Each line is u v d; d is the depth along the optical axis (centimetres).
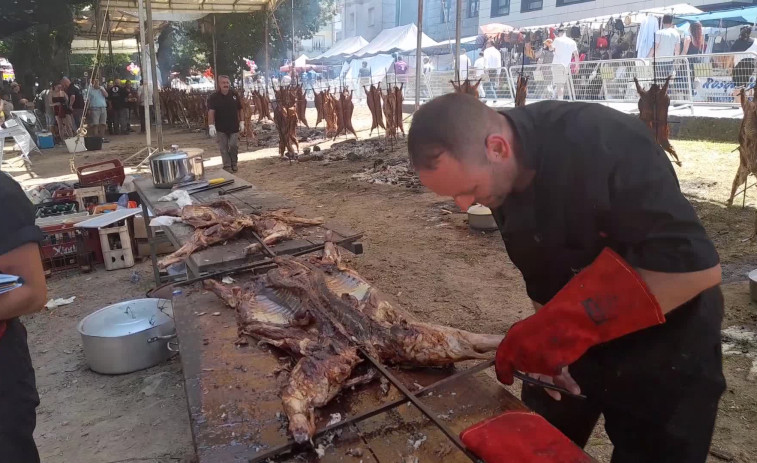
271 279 274
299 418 168
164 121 2530
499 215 162
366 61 2636
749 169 606
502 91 1564
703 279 127
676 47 1214
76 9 2531
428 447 168
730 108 1092
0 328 182
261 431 177
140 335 384
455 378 194
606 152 133
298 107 1736
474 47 2212
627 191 131
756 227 550
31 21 2017
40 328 466
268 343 232
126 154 1506
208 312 274
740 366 338
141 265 616
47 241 584
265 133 1858
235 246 379
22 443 189
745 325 386
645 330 152
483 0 2428
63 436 321
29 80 2461
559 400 201
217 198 540
